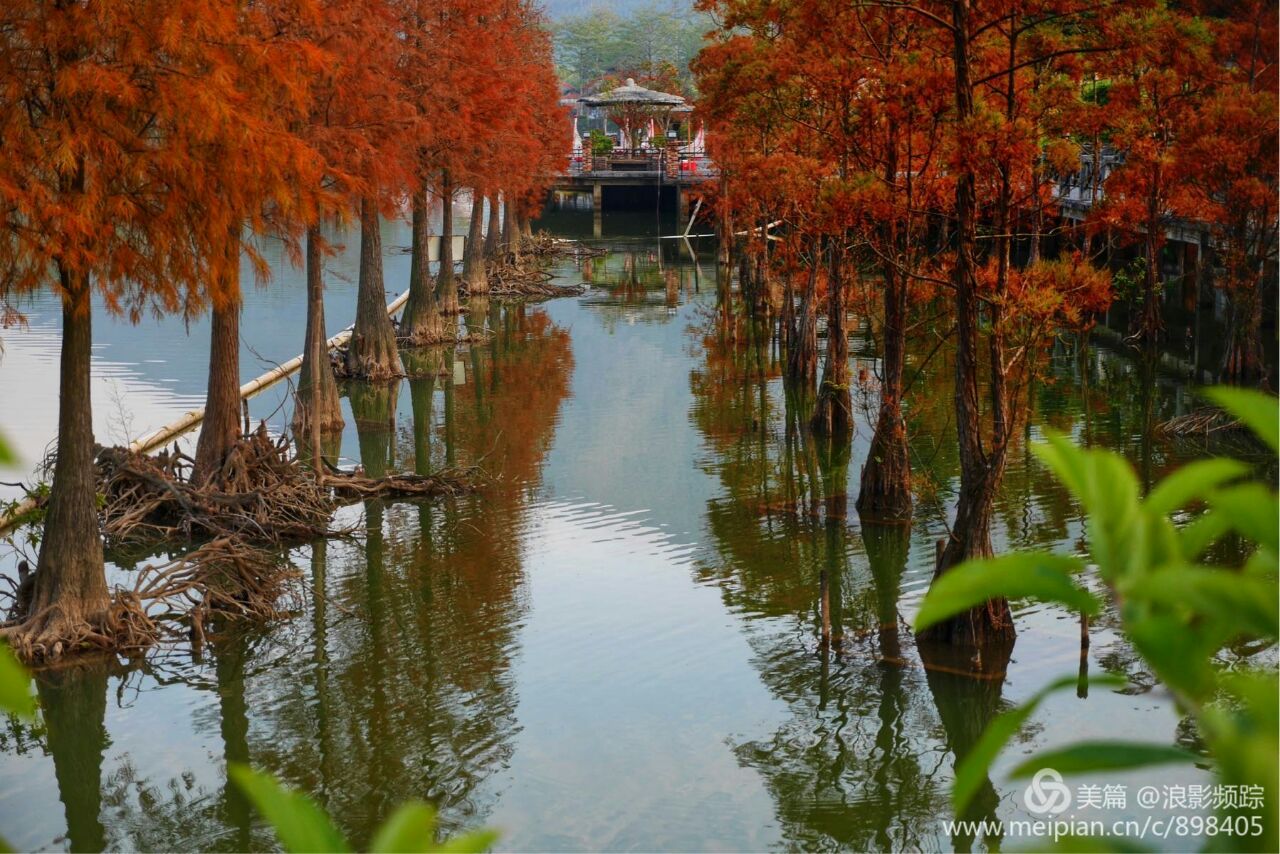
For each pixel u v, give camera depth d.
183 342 42.00
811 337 35.38
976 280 17.16
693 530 22.75
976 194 18.38
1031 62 16.72
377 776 14.06
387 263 66.75
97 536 17.73
